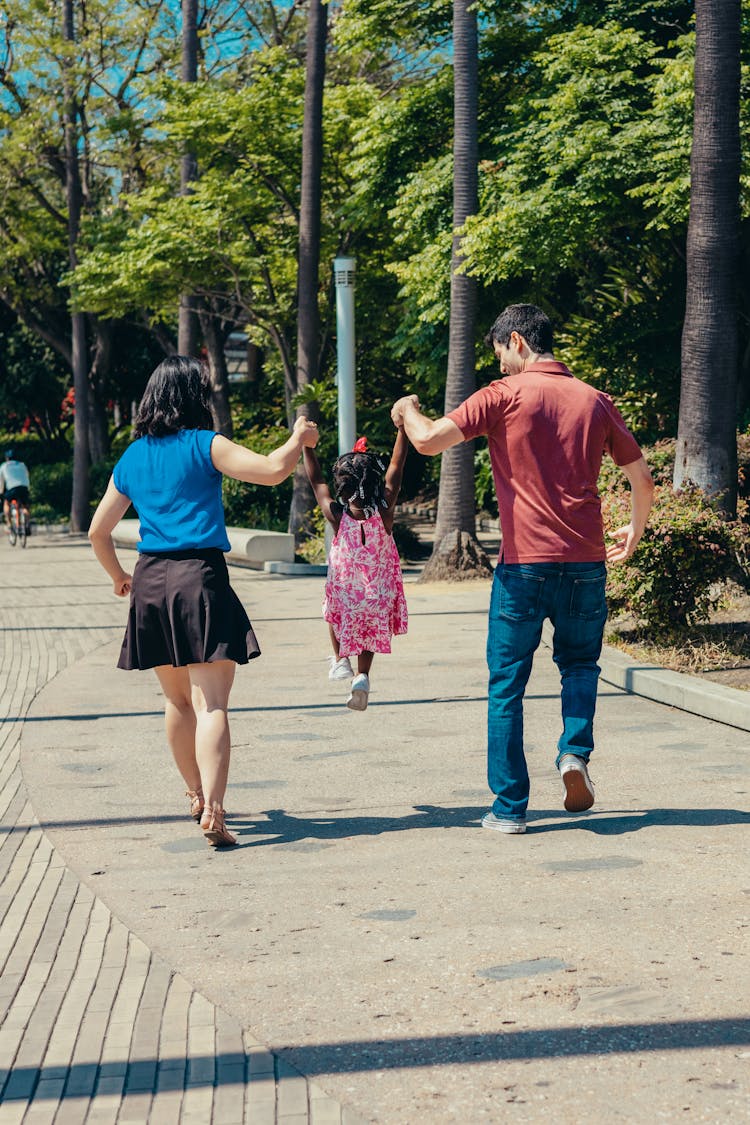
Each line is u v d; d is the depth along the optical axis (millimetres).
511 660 5133
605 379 19281
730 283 11180
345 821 5508
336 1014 3455
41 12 30984
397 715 7977
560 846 4973
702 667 8773
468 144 16688
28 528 29109
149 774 6625
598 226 16656
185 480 5035
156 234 25047
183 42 24938
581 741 5012
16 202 34812
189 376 5156
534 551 4941
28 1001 3639
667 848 4883
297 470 22250
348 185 24516
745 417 16547
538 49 19125
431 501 34688
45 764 6934
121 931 4207
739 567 10680
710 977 3611
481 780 6188
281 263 26734
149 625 5082
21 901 4574
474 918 4180
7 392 46281
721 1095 2924
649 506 5176
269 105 22969
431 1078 3059
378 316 26297
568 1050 3176
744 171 14633
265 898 4484
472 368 17047
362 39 20781
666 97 15547
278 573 19750
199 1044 3301
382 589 6539
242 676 9750
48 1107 2984
